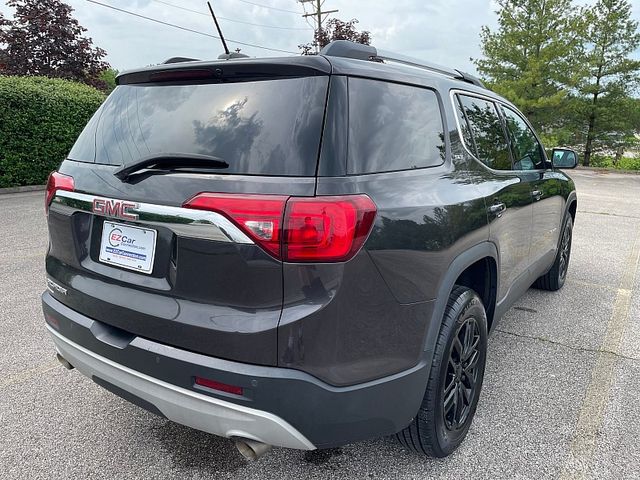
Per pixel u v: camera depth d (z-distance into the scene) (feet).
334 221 5.46
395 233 6.10
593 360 11.33
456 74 9.84
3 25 54.75
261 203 5.44
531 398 9.68
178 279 5.97
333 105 5.90
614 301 15.40
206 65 6.51
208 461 7.85
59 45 55.77
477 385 8.54
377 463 7.82
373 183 6.07
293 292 5.48
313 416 5.69
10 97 35.88
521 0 82.43
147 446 8.18
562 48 79.87
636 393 9.89
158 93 7.13
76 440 8.29
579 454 8.02
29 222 25.58
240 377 5.53
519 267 10.96
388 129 6.65
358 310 5.79
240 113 6.15
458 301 7.55
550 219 13.26
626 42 84.53
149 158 6.13
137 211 6.24
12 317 13.15
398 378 6.38
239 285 5.58
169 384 6.02
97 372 6.94
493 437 8.45
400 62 8.25
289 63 6.05
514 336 12.65
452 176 7.82
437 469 7.68
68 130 39.81
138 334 6.34
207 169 5.91
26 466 7.63
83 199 7.00
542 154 13.52
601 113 87.04
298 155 5.63
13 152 36.88
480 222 8.05
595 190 52.60
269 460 7.89
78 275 7.27
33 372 10.43
